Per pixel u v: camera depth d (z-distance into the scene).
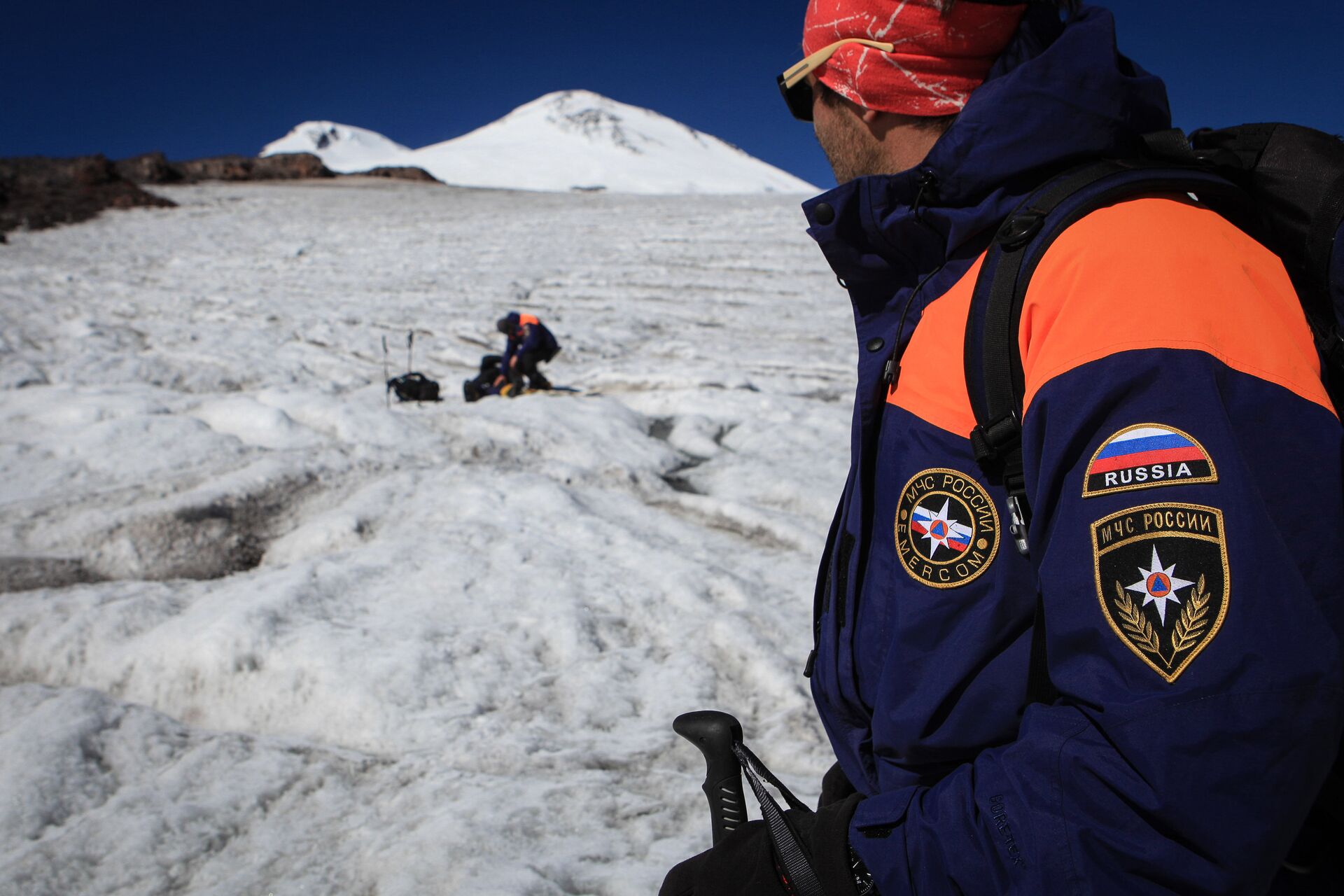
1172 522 0.74
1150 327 0.80
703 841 2.48
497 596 3.97
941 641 0.96
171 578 4.32
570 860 2.32
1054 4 1.10
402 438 6.38
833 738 1.18
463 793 2.65
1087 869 0.72
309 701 3.20
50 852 2.38
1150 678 0.73
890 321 1.12
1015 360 0.91
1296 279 0.97
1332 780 0.81
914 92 1.10
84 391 7.10
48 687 3.28
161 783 2.69
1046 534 0.84
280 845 2.47
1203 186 0.92
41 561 4.23
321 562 4.16
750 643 3.58
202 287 19.53
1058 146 0.97
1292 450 0.77
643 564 4.34
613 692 3.29
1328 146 0.95
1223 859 0.69
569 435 6.65
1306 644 0.69
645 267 19.72
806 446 6.85
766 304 15.80
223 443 5.98
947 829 0.81
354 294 18.36
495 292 18.03
